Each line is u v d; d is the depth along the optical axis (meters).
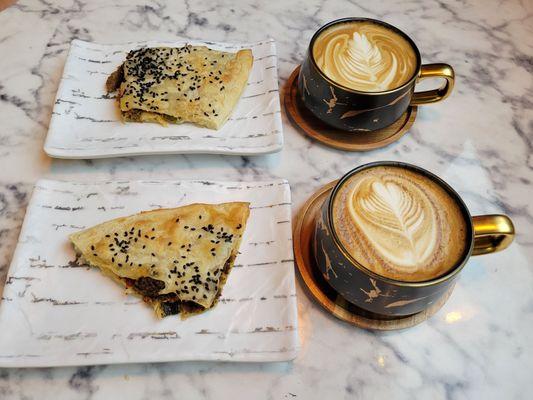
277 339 0.36
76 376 0.36
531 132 0.52
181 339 0.36
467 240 0.35
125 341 0.36
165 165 0.47
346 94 0.44
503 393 0.37
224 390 0.36
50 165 0.46
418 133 0.51
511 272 0.43
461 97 0.55
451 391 0.37
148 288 0.38
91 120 0.48
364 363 0.38
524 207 0.47
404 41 0.49
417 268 0.34
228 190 0.44
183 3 0.61
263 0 0.62
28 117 0.49
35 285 0.38
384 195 0.37
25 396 0.35
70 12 0.58
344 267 0.35
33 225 0.40
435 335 0.39
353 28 0.49
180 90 0.48
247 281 0.39
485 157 0.50
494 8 0.64
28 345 0.35
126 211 0.42
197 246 0.39
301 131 0.51
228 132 0.48
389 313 0.37
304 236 0.42
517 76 0.57
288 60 0.56
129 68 0.50
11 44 0.55
